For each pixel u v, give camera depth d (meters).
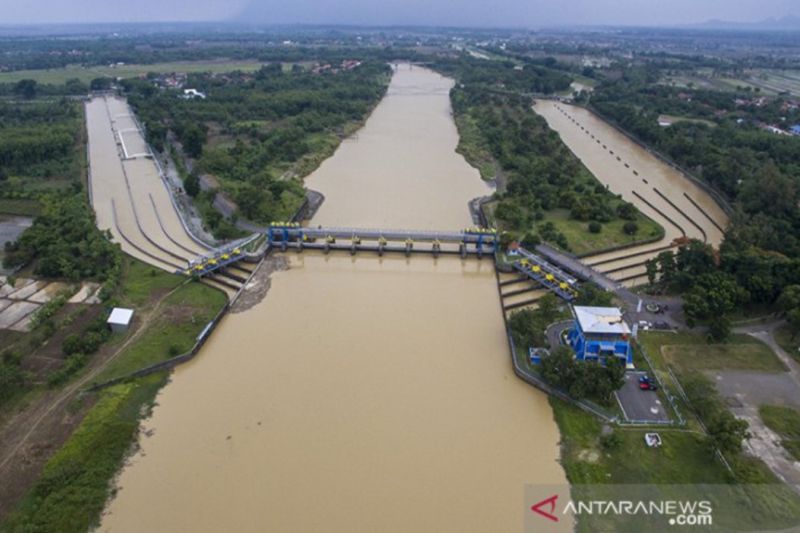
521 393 73.69
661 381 72.31
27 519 53.41
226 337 85.12
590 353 74.88
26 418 65.75
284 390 73.56
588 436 64.94
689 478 58.34
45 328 80.31
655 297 92.06
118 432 64.75
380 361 79.88
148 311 89.06
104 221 126.50
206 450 63.47
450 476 60.62
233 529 54.31
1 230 119.25
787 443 61.91
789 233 108.75
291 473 60.75
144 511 55.91
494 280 105.94
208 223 118.12
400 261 114.00
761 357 76.69
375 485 59.41
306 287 101.88
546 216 127.81
